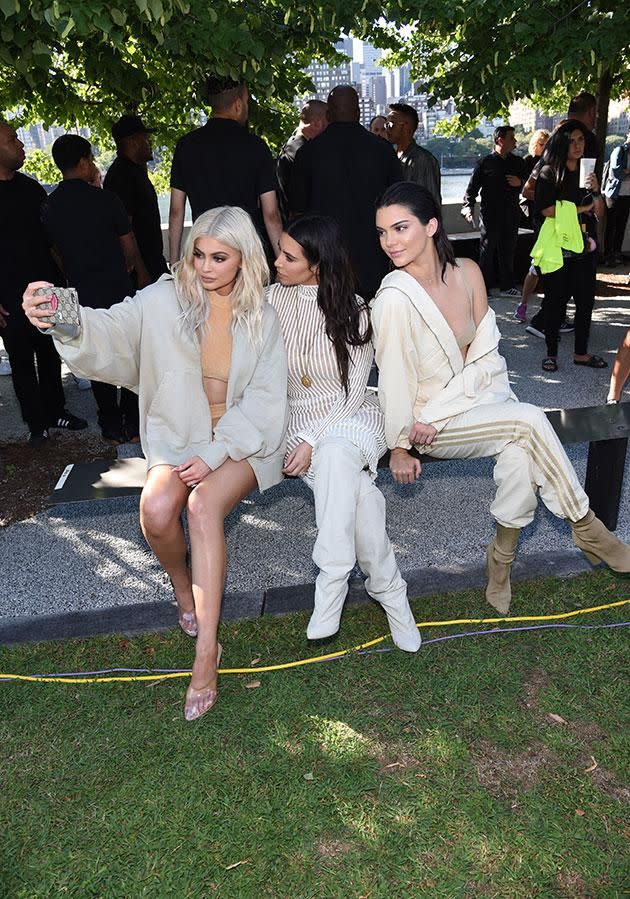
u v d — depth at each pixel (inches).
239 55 150.6
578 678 104.3
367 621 119.6
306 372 110.5
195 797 87.9
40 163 333.7
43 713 102.2
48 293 92.4
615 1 157.0
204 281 100.2
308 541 148.6
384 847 80.8
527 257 372.2
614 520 137.3
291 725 98.3
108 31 124.6
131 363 103.3
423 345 107.8
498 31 165.2
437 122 405.4
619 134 435.8
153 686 106.7
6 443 206.7
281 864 79.4
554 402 213.0
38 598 133.5
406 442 111.7
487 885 76.1
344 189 176.1
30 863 80.6
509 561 116.4
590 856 78.5
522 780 88.5
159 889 77.3
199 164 171.3
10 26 131.4
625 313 306.3
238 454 102.2
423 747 93.8
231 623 120.4
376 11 155.2
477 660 108.7
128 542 152.3
